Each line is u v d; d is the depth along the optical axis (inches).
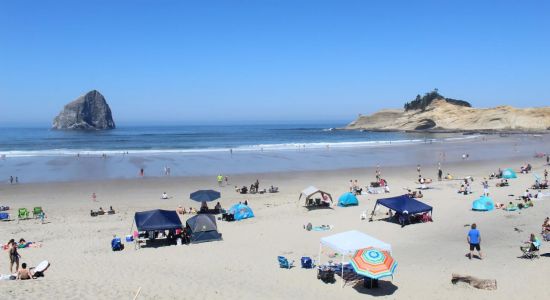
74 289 515.5
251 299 521.3
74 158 2664.9
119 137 5900.6
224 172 2071.9
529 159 2566.4
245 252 784.3
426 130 7145.7
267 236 914.1
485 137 5128.0
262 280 613.3
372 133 7273.6
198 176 1945.1
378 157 2733.8
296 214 1146.7
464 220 1018.1
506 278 596.4
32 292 495.2
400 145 3772.1
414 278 620.7
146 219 865.5
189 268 668.1
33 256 754.2
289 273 654.5
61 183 1749.5
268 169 2175.2
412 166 2262.6
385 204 1027.3
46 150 3385.8
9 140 5132.9
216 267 678.5
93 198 1425.9
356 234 671.8
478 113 7081.7
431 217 1032.2
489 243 815.1
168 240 883.4
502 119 6702.8
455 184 1626.5
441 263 692.1
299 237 902.4
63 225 1061.1
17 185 1700.3
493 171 2050.9
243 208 1107.3
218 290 548.1
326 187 1642.5
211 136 6259.8
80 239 912.9
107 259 727.7
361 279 621.6
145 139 5344.5
